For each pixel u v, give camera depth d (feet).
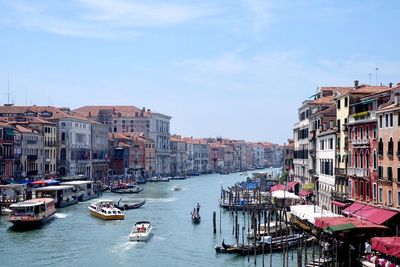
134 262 153.48
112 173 486.79
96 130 444.96
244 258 157.07
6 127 294.46
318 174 218.59
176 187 441.27
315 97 265.75
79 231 200.95
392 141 143.23
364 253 131.23
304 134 255.91
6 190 261.24
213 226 202.90
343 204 172.45
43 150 352.69
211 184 505.25
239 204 273.75
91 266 148.66
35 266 147.54
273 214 243.81
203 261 154.40
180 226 219.00
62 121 382.22
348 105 179.42
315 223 140.56
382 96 155.12
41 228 206.18
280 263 149.38
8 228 202.69
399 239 110.93
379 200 151.33
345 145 181.98
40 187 279.69
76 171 395.14
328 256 135.13
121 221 227.81
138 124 578.25
